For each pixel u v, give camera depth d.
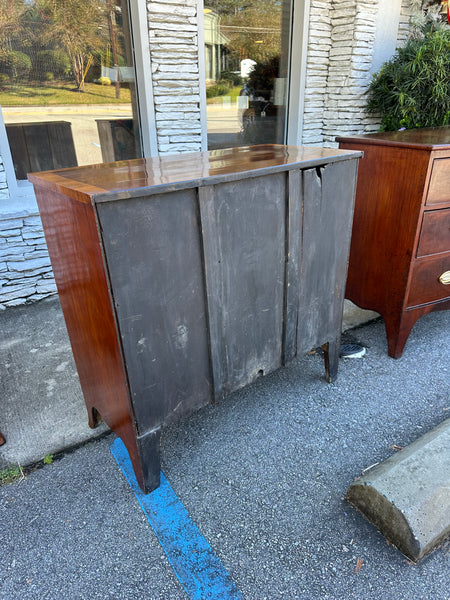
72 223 1.34
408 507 1.38
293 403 2.13
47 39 2.85
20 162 3.04
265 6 3.57
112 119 3.26
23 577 1.36
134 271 1.30
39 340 2.73
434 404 2.11
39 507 1.60
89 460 1.81
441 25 4.01
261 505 1.59
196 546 1.44
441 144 2.02
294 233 1.68
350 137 2.43
